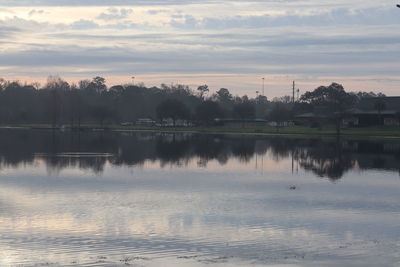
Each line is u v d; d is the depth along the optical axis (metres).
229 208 39.53
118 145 106.62
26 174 57.84
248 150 96.31
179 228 33.03
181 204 40.97
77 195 44.47
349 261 26.89
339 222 35.28
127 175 58.38
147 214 37.00
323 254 27.97
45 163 69.62
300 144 114.00
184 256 27.39
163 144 111.06
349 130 172.88
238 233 31.98
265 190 48.69
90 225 33.53
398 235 31.94
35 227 32.88
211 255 27.62
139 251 28.14
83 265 25.72
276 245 29.56
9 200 41.75
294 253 28.09
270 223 34.69
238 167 68.44
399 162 75.94
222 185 51.53
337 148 102.44
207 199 43.41
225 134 163.50
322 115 186.12
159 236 31.06
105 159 76.25
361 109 190.62
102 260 26.53
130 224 33.91
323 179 57.19
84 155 82.38
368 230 33.12
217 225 33.94
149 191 47.16
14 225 33.34
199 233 31.84
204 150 95.25
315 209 39.62
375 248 29.11
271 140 129.00
